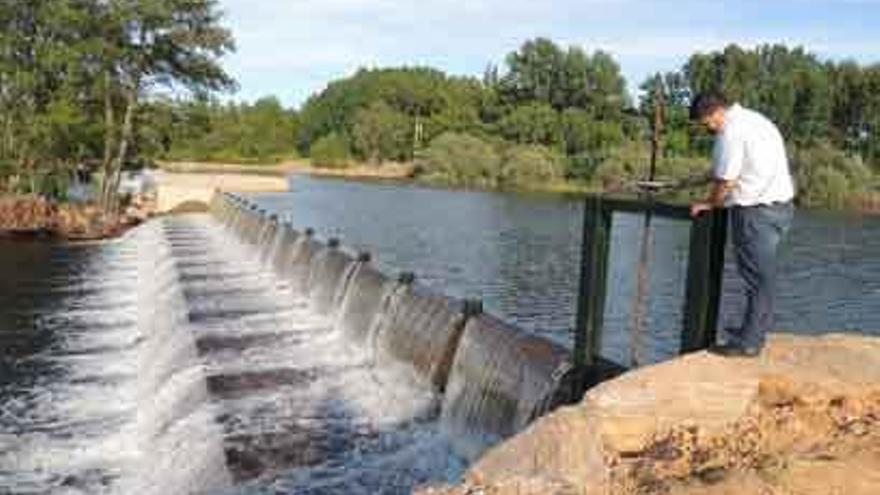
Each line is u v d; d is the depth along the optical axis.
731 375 7.19
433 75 152.25
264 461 11.41
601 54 124.81
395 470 11.11
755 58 103.94
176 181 55.28
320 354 16.69
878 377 7.20
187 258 30.12
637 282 8.49
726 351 7.67
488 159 97.06
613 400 6.88
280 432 12.37
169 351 17.94
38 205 42.81
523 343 11.06
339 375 15.20
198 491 10.98
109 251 37.41
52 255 35.72
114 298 26.78
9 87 45.72
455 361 12.55
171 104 48.28
